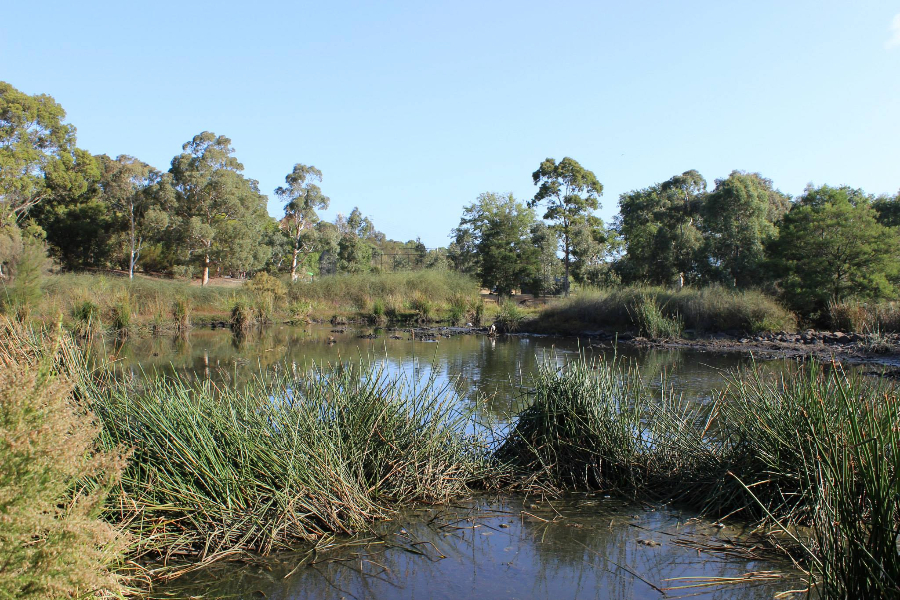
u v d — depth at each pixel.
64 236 44.81
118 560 3.77
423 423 5.99
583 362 6.86
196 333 22.38
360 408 5.75
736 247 32.06
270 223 63.97
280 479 4.83
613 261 45.62
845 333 19.62
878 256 21.70
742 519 4.95
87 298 20.55
